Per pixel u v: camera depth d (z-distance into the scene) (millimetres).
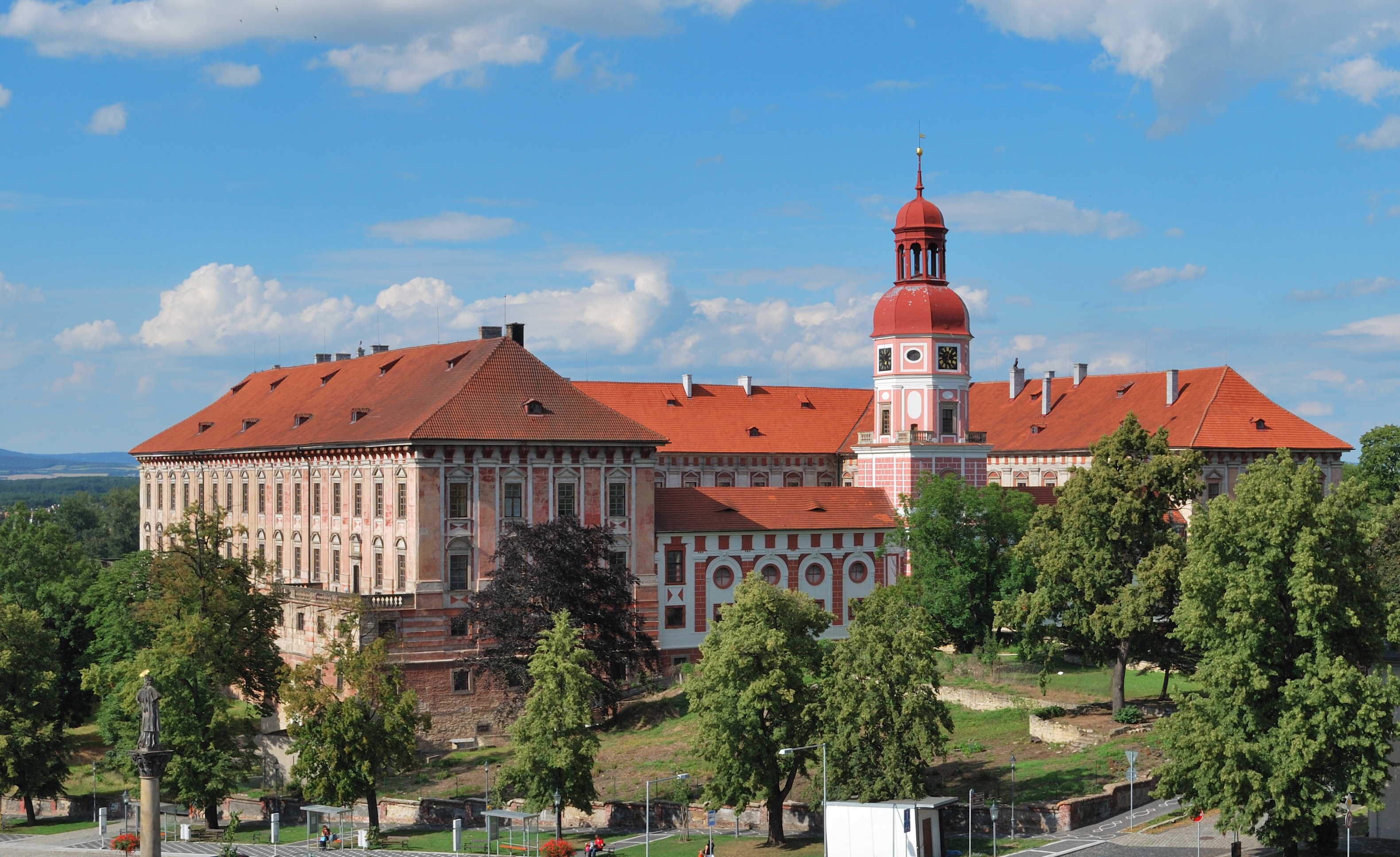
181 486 163750
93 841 93562
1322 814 62781
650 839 84000
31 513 153750
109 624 119375
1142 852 69750
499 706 114062
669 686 120875
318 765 90188
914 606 85125
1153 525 93750
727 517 128875
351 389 138625
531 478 118438
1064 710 94750
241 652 107375
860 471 142875
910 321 140000
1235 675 65312
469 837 87562
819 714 78625
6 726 104562
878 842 68812
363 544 122625
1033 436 172500
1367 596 67188
